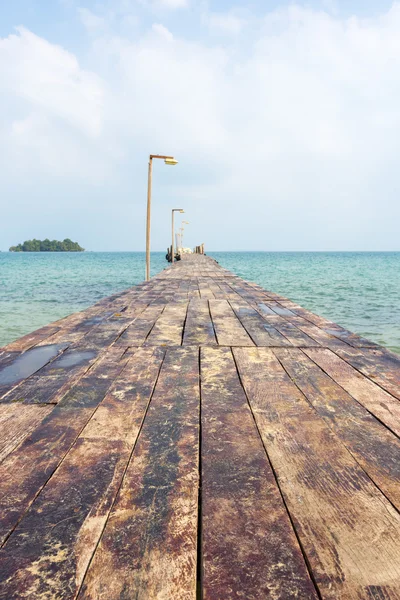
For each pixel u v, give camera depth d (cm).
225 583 110
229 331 479
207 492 154
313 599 105
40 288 2498
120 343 414
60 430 211
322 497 151
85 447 192
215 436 204
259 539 128
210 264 2692
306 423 221
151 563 117
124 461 179
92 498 150
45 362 343
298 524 135
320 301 1766
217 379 299
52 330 482
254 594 106
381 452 188
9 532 131
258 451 189
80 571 114
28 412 236
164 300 784
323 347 402
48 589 108
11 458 181
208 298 818
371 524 136
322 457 183
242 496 152
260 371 320
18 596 105
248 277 3412
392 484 161
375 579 112
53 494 153
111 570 115
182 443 197
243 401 254
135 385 285
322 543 126
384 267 5562
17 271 4559
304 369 326
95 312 627
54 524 135
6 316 1354
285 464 176
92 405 247
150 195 1638
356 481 163
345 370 323
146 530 132
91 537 128
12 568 115
